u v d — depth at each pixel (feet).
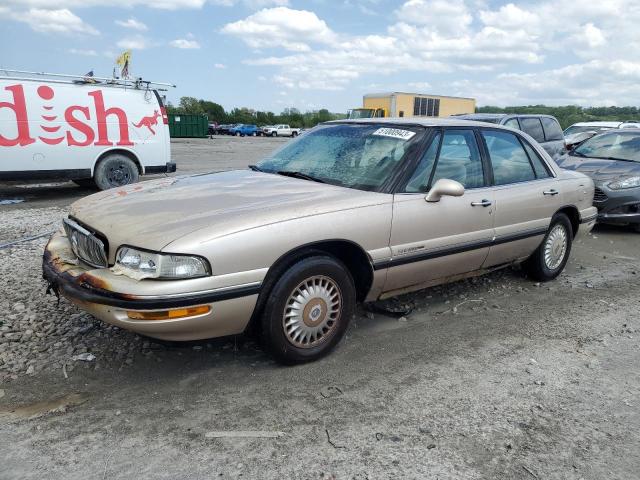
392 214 12.37
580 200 18.45
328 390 10.74
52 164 33.27
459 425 9.67
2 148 31.48
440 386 11.03
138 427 9.33
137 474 8.13
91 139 34.40
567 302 16.51
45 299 14.97
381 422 9.68
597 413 10.23
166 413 9.78
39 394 10.35
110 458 8.48
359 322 14.24
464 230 14.15
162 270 9.57
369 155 13.74
